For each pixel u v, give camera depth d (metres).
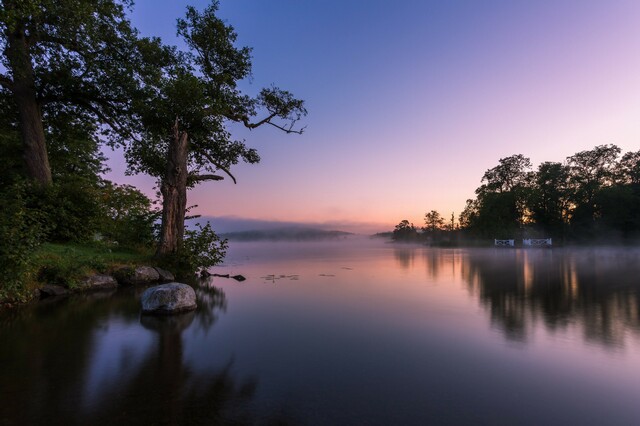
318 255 41.47
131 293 11.87
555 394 4.20
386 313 9.04
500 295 11.75
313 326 7.67
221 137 22.89
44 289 10.99
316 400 4.05
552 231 64.25
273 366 5.20
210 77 21.86
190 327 7.57
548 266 22.95
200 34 20.88
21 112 18.20
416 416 3.66
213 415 3.68
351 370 5.04
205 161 23.77
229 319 8.38
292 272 20.12
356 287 13.89
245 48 22.19
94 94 20.25
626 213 55.03
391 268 22.62
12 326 7.59
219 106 20.12
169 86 18.12
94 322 7.98
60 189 17.20
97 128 23.39
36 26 17.27
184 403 3.96
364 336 6.88
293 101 24.02
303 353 5.82
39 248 10.72
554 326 7.58
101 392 4.24
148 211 21.69
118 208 21.02
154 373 4.89
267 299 11.18
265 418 3.62
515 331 7.19
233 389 4.36
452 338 6.70
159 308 8.89
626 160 60.59
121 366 5.16
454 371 4.98
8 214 9.25
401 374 4.88
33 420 3.55
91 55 18.77
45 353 5.75
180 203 18.12
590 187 59.38
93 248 17.41
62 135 23.25
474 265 24.52
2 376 4.75
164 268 16.77
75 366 5.15
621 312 8.94
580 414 3.70
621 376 4.76
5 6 13.02
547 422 3.53
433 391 4.30
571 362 5.32
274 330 7.33
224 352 5.87
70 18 16.70
